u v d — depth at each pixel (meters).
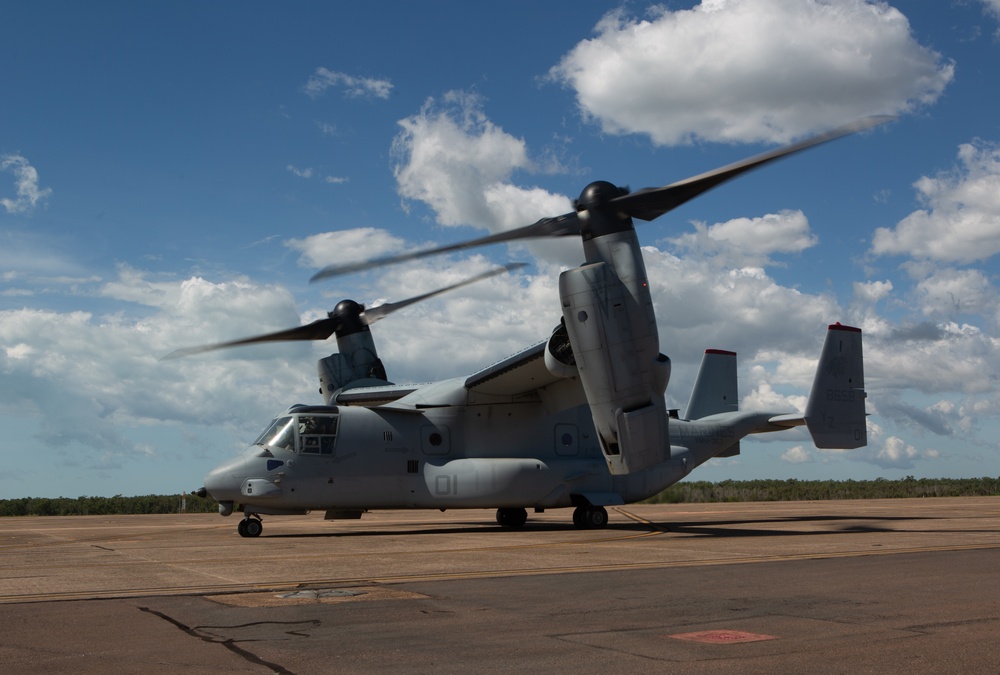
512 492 18.58
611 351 14.88
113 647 5.75
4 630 6.34
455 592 8.19
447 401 18.75
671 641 5.83
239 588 8.55
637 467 15.11
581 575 9.45
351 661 5.33
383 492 18.16
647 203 14.94
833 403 21.50
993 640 5.78
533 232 15.36
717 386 24.12
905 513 25.45
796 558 11.17
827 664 5.13
